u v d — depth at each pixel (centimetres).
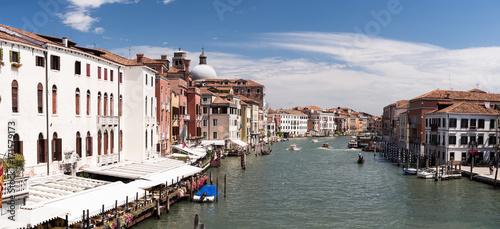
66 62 2750
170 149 4928
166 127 4784
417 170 4962
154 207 2836
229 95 8394
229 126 7875
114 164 3394
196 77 12319
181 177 3400
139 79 3662
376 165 6475
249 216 3022
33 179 2412
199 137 6662
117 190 2452
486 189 4081
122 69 3656
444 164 5325
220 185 4325
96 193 2316
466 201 3547
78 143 2912
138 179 2906
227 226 2761
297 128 19175
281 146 11688
